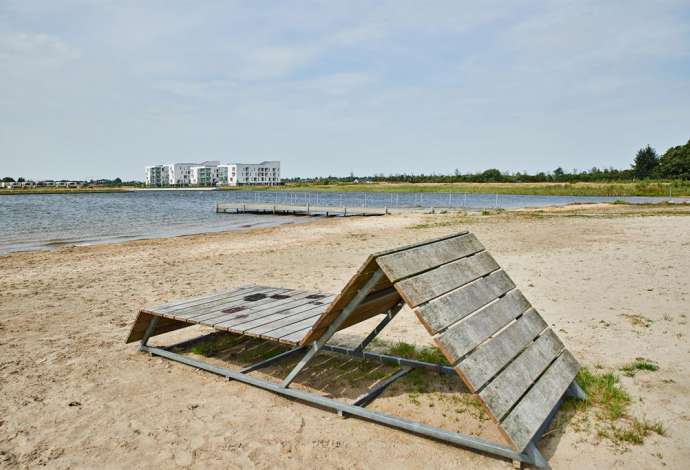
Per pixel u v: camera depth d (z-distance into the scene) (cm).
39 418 400
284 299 596
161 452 347
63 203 6206
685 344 559
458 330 339
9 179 18412
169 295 874
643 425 374
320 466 328
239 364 524
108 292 905
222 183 18825
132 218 3416
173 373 501
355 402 409
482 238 1633
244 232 2191
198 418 400
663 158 10381
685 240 1457
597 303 748
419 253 380
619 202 4050
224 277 1036
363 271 346
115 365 524
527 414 326
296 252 1418
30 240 1958
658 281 888
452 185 11544
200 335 635
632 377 469
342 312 391
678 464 323
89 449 351
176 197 8969
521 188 8838
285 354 539
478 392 306
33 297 866
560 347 433
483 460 332
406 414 401
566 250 1311
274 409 416
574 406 407
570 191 7331
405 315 709
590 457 334
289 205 3912
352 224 2545
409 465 327
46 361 536
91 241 1897
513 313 416
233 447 353
